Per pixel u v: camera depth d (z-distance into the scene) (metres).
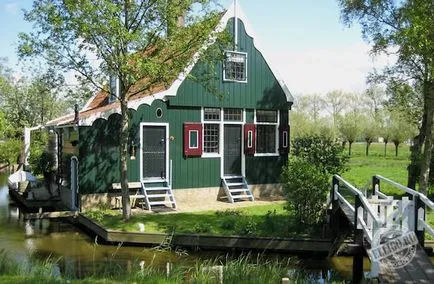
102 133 15.37
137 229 12.34
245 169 17.91
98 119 15.29
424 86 14.69
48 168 20.78
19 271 7.70
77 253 11.38
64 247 11.98
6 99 34.84
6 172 33.28
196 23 12.87
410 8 12.98
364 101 56.31
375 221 7.70
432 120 14.11
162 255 11.25
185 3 12.48
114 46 12.16
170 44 12.84
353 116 45.28
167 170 16.36
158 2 12.45
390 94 16.77
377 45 14.95
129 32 12.07
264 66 18.19
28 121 35.16
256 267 8.56
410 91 15.63
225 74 17.27
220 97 15.19
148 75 12.77
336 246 10.50
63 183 17.95
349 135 43.50
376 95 41.41
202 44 13.09
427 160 14.18
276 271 8.17
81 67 12.77
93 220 13.49
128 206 13.48
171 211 14.98
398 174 26.31
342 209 10.71
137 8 12.59
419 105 16.84
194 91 16.70
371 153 48.31
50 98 33.47
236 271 8.03
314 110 58.50
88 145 15.16
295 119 39.06
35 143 29.34
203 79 14.73
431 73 13.09
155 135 16.22
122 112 13.34
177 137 16.56
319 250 10.99
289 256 11.22
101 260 10.73
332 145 17.12
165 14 12.53
